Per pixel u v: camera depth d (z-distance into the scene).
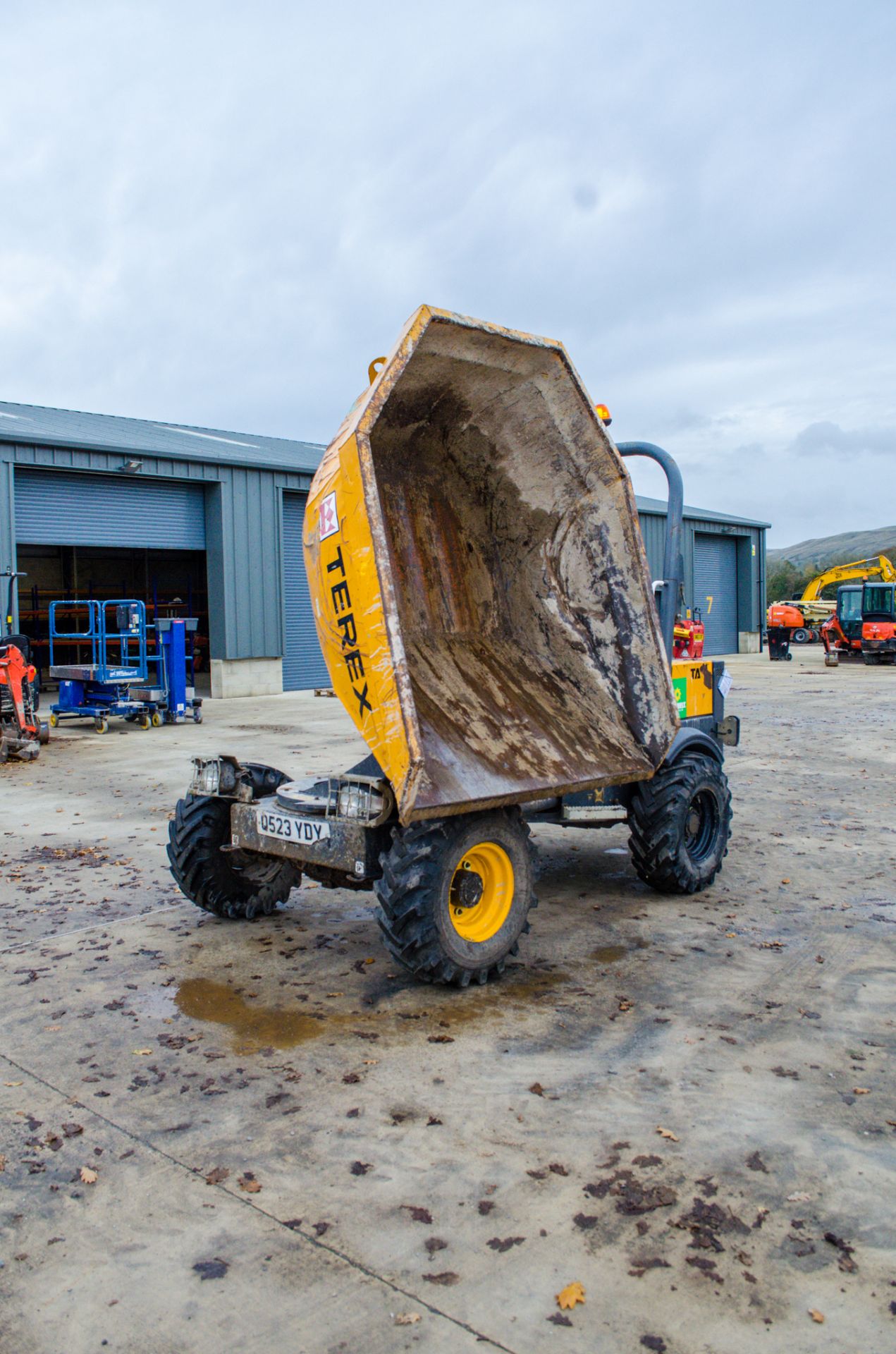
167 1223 2.52
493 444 4.64
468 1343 2.09
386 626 3.54
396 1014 3.85
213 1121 3.03
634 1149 2.86
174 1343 2.10
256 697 19.38
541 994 4.05
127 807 8.23
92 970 4.36
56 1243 2.45
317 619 4.07
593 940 4.73
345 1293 2.25
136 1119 3.05
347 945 4.70
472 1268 2.34
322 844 4.04
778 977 4.25
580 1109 3.09
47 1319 2.18
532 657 4.92
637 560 4.51
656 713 4.62
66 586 26.41
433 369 4.11
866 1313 2.19
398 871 3.74
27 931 4.93
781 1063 3.42
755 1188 2.66
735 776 9.58
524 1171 2.74
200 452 19.16
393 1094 3.19
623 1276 2.31
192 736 13.09
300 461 21.17
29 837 7.09
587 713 4.74
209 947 4.67
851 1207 2.57
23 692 11.85
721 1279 2.29
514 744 4.18
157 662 18.50
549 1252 2.39
